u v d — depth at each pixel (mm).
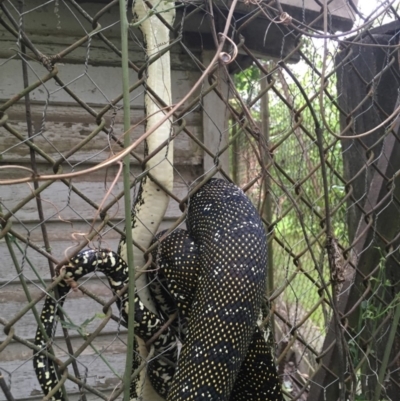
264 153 1482
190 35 2744
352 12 1688
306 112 3213
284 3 2252
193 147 2844
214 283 1292
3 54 2477
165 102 1300
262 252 1347
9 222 1005
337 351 1676
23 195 2553
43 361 1209
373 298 1858
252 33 2596
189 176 2885
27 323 2617
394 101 2018
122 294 1254
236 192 1447
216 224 1381
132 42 2662
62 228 2660
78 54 2604
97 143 2670
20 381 2621
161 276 1449
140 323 1335
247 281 1286
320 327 3359
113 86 2682
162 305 1465
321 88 1404
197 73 2830
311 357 3367
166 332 1424
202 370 1242
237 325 1263
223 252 1319
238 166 4102
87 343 1144
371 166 1880
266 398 1492
